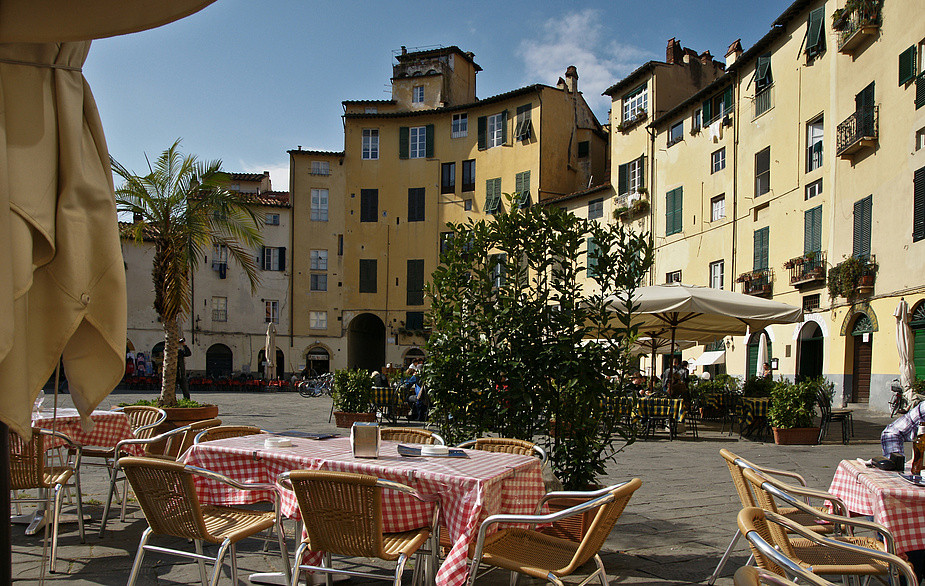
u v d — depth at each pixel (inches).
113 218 98.3
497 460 163.9
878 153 742.5
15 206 84.3
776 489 138.1
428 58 1724.9
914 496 137.1
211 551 200.4
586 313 221.9
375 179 1630.2
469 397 225.6
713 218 1096.2
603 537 139.0
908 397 611.8
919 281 665.0
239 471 168.4
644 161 1270.9
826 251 839.1
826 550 151.5
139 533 217.6
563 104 1501.0
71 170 92.4
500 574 187.5
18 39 82.0
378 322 1743.4
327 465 151.4
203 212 424.5
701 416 694.5
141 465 144.1
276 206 1626.5
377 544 129.8
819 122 873.5
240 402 1011.3
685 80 1262.3
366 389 624.4
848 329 790.5
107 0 79.7
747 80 1020.5
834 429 601.9
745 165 1016.9
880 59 743.1
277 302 1624.0
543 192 1457.9
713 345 1112.2
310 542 135.3
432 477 140.0
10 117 87.5
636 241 220.8
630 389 222.4
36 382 89.9
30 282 84.3
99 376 99.0
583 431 214.5
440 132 1605.6
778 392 510.0
